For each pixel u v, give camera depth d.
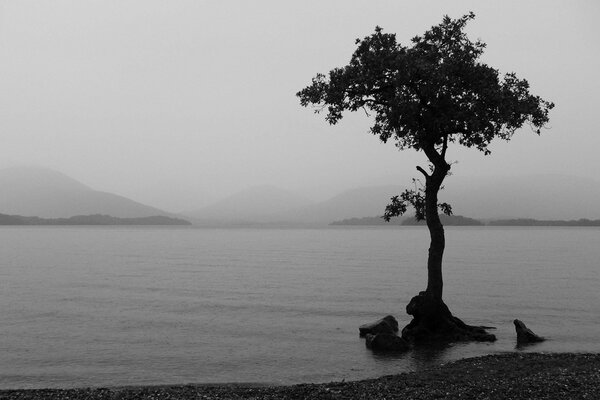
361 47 27.42
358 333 31.92
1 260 95.94
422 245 177.38
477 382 18.64
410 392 17.55
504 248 150.62
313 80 28.48
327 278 66.44
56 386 21.11
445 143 28.02
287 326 34.41
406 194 29.98
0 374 22.80
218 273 73.75
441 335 28.62
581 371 19.97
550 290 52.50
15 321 35.72
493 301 45.03
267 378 22.22
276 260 102.12
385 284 59.31
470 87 26.33
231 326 34.31
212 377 22.44
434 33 27.50
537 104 26.61
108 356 26.11
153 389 19.17
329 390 18.16
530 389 17.33
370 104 28.55
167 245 173.50
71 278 64.88
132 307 42.38
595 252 127.56
